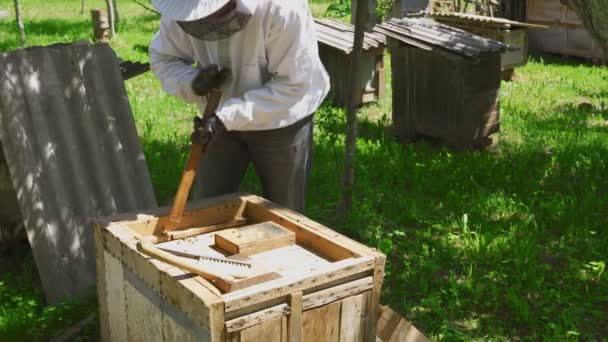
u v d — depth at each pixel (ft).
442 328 12.04
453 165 20.86
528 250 14.96
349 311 8.71
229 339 7.67
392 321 9.94
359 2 15.78
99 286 10.12
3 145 12.84
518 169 20.63
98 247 9.87
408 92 24.29
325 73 11.10
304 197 11.87
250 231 9.73
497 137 23.98
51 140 13.47
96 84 14.30
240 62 10.46
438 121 23.61
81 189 13.76
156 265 8.38
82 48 14.12
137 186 14.90
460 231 16.53
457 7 44.62
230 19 9.07
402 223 16.98
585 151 22.53
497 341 12.10
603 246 15.83
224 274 8.10
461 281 14.15
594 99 31.27
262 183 11.78
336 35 27.63
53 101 13.56
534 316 12.84
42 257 13.04
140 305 8.98
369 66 28.17
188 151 21.50
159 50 11.08
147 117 25.18
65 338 11.55
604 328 12.60
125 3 63.52
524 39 34.45
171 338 8.36
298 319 8.16
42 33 43.55
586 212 17.46
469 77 22.35
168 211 10.27
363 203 17.69
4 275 13.93
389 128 25.66
